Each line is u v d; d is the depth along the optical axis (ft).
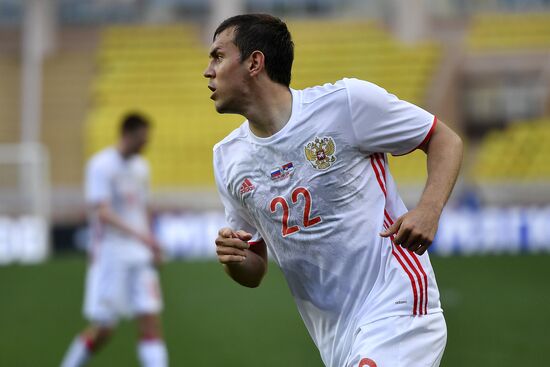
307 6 299.17
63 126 273.75
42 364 104.53
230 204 49.70
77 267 197.98
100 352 112.47
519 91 273.13
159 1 304.91
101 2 301.84
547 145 248.52
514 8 290.35
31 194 220.84
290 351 107.65
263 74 45.73
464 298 143.74
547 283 158.51
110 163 98.43
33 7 286.25
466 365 96.94
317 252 46.80
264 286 167.22
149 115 271.08
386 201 46.96
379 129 45.62
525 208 220.02
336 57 282.77
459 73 275.18
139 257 97.76
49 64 286.46
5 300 156.46
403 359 44.93
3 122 276.62
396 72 274.98
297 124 45.57
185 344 113.80
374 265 46.37
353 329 46.85
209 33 296.51
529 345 107.34
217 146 48.42
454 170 45.24
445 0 289.53
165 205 247.70
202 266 197.47
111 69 287.69
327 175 45.75
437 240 214.28
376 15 298.15
